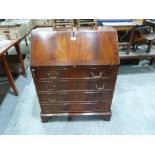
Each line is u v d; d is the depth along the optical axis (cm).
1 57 179
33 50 127
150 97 204
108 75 134
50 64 125
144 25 224
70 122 166
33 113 180
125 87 225
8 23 229
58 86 140
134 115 175
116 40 130
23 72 257
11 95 212
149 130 157
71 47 127
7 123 166
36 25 367
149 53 250
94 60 126
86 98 150
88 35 129
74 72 131
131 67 285
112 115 175
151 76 256
